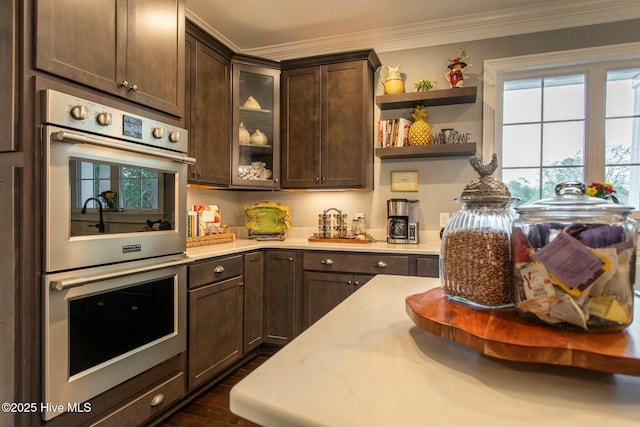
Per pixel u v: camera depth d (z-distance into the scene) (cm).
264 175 300
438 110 294
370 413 47
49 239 132
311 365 60
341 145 287
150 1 182
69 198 139
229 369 245
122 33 166
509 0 257
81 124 144
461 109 289
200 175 251
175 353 190
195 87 245
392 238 286
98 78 154
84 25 148
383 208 309
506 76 285
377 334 76
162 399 182
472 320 66
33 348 129
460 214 82
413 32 297
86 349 145
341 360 62
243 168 295
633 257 62
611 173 264
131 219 169
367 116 286
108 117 153
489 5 264
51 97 133
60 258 136
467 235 76
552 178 277
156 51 186
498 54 282
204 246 254
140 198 175
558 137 276
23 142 128
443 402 49
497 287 72
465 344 60
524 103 284
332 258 261
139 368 168
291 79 300
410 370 59
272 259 275
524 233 67
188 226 249
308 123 296
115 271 154
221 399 215
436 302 79
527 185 282
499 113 285
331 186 290
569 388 53
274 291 275
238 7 267
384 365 61
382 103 284
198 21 286
